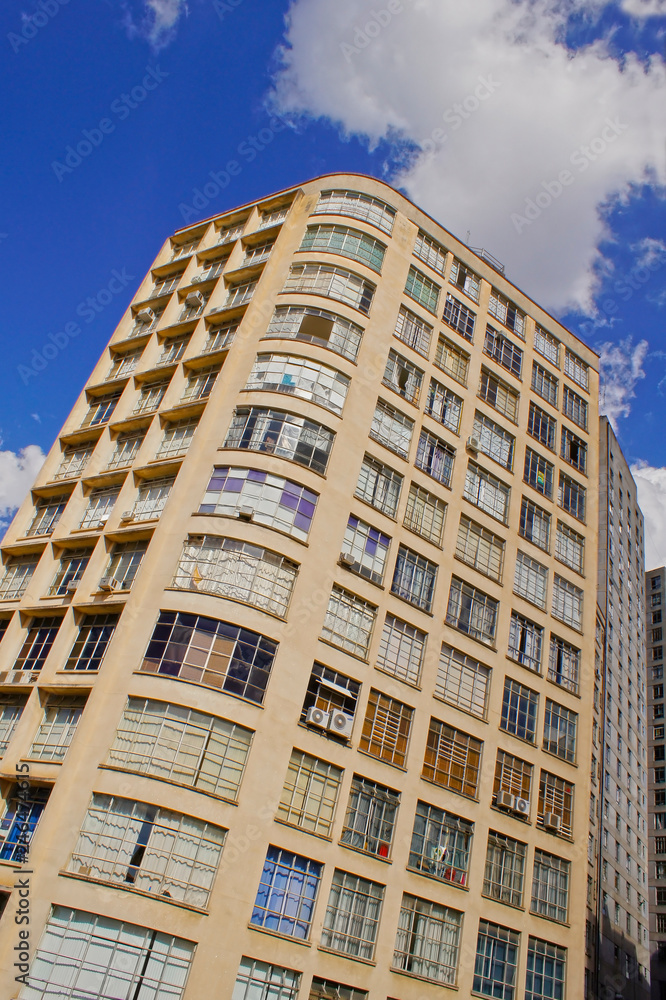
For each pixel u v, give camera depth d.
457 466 36.69
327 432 32.09
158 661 25.81
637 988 52.84
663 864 80.25
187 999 20.95
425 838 28.33
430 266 40.84
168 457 33.16
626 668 65.44
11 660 30.73
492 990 27.89
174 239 46.41
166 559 28.17
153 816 23.08
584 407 46.38
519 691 34.38
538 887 31.27
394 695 29.55
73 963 21.00
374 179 41.03
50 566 32.78
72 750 24.30
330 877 25.17
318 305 35.19
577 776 34.88
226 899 22.66
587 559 41.28
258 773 24.70
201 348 36.75
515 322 44.72
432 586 32.97
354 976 24.41
